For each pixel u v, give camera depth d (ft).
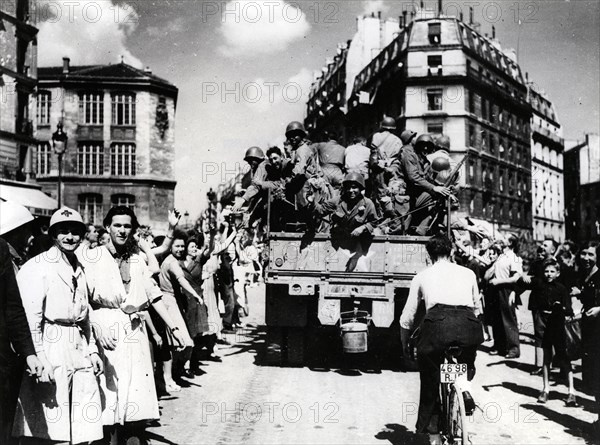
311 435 18.72
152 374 17.04
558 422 21.02
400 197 30.68
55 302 14.40
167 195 84.48
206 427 19.57
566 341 23.32
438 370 16.31
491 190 175.73
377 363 30.99
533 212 224.12
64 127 86.63
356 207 28.40
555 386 27.04
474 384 27.35
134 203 82.64
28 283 14.29
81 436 14.48
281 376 28.07
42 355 13.69
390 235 29.07
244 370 29.48
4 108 78.69
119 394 16.02
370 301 29.07
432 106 159.33
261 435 18.75
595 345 19.67
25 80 81.05
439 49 158.71
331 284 28.91
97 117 88.58
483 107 172.04
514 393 25.53
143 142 85.35
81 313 14.93
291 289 28.99
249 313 59.00
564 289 24.00
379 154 32.40
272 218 31.89
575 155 257.55
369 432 19.15
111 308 16.25
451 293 16.33
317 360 32.14
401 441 18.20
